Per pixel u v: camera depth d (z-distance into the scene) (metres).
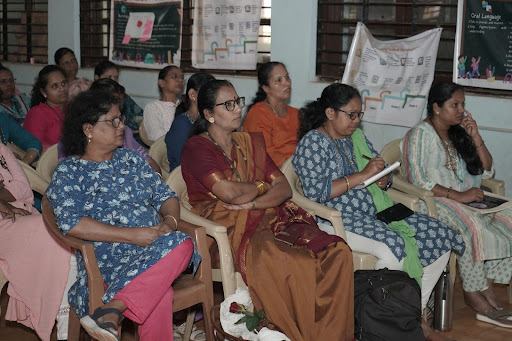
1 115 4.22
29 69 7.63
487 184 3.92
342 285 2.84
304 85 5.29
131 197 2.90
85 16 7.07
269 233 3.03
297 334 2.80
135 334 3.06
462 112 3.62
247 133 3.29
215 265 3.01
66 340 3.20
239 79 5.68
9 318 3.17
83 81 5.58
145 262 2.63
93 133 2.79
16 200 3.27
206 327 2.88
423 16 4.91
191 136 3.23
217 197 3.12
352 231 3.22
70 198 2.77
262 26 5.66
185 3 6.14
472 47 4.46
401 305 2.88
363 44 4.92
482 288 3.47
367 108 4.95
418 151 3.66
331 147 3.37
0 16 7.99
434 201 3.55
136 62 6.57
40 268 3.04
